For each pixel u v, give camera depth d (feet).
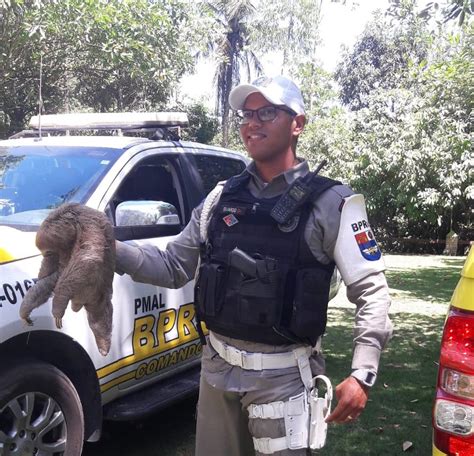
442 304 27.96
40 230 6.81
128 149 12.51
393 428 13.55
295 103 7.20
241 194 7.25
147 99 53.47
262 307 6.68
